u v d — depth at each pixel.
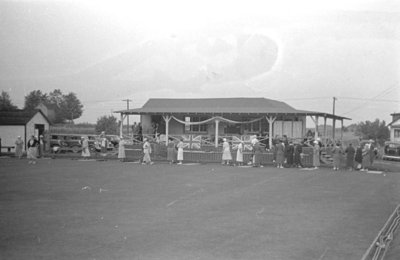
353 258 6.96
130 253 7.14
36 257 6.90
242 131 37.56
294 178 19.66
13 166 24.28
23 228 8.86
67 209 11.02
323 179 19.36
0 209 10.97
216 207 11.50
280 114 33.59
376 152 36.69
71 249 7.34
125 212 10.67
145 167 25.17
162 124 39.47
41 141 32.66
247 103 38.88
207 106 39.03
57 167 23.92
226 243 7.80
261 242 7.89
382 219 10.00
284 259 6.89
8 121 36.16
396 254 7.14
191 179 18.62
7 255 7.00
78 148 36.69
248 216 10.27
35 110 37.47
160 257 6.95
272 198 13.21
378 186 16.53
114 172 21.39
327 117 35.12
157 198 13.01
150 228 8.93
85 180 17.56
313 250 7.39
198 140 34.56
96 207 11.35
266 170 24.36
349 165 25.89
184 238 8.13
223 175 20.72
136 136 36.84
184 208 11.31
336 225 9.34
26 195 13.37
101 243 7.74
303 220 9.84
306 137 33.38
